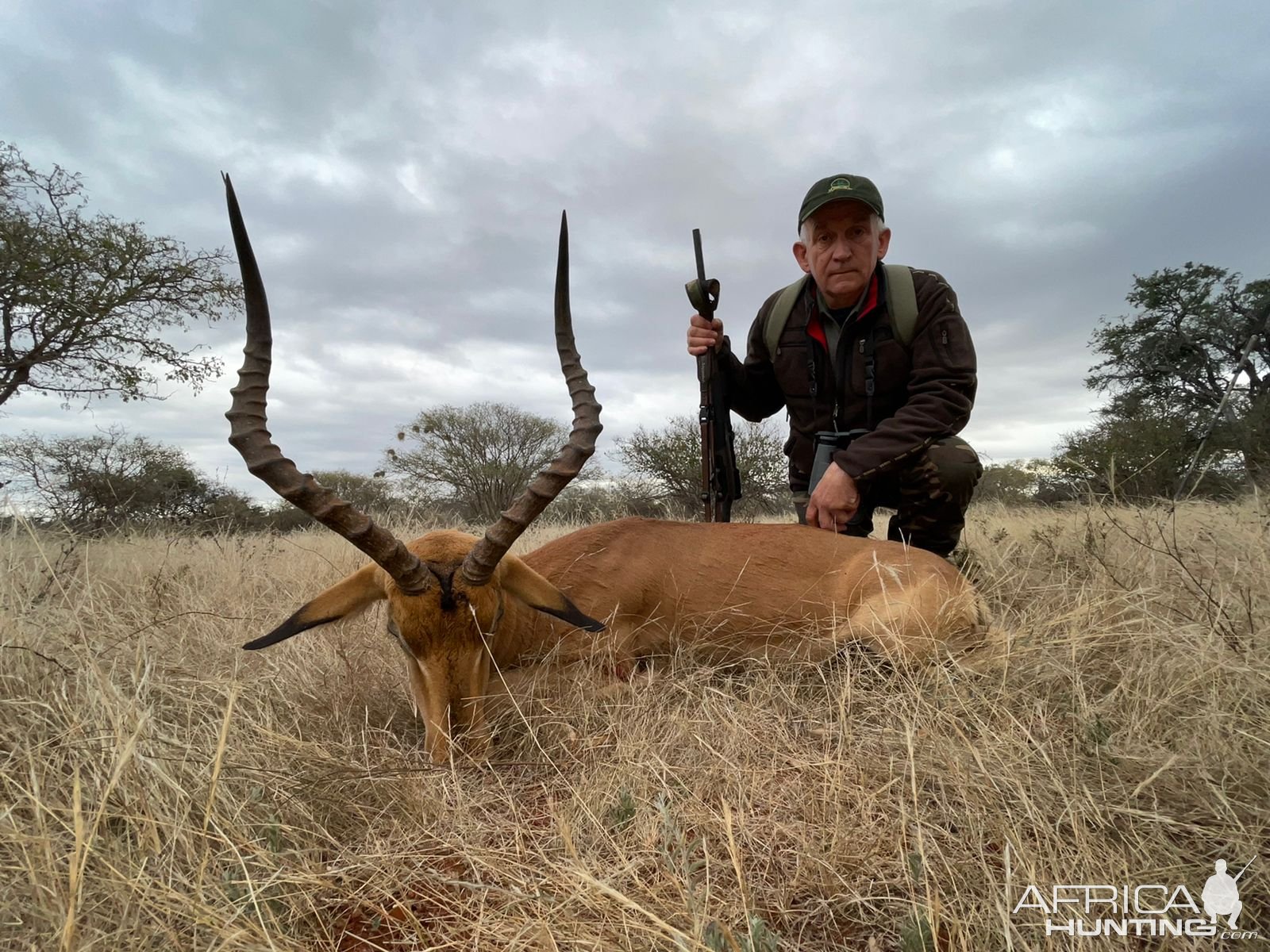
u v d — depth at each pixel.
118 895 1.81
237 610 4.75
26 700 2.64
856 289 4.89
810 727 3.00
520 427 21.05
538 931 1.82
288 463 2.96
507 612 3.62
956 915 1.82
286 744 2.74
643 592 4.12
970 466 4.72
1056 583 4.41
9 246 10.52
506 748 3.20
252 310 2.93
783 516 13.95
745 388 5.86
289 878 1.97
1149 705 2.60
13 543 4.99
